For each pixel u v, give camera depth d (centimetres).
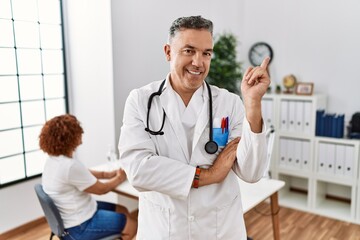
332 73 378
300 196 405
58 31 342
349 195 384
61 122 211
